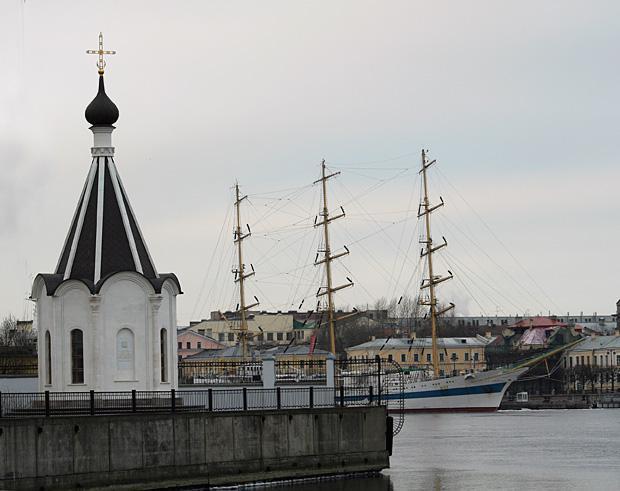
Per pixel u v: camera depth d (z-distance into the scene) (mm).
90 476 65125
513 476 84938
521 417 193625
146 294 76312
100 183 78250
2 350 112062
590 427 159625
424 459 101125
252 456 73375
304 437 76625
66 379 75250
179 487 69250
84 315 75438
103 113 78750
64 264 77438
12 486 61844
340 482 77062
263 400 79875
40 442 63219
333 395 83062
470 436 138125
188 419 70062
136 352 75812
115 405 72938
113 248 76688
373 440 80938
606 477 84562
